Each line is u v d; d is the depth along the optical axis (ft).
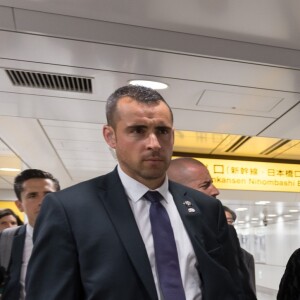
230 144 17.88
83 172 25.36
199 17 6.33
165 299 3.75
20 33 6.45
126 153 4.11
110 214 4.00
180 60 7.34
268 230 48.88
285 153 19.35
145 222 4.17
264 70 7.72
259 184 19.33
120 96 4.25
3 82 8.72
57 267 3.67
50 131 16.52
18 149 19.12
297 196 20.67
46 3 6.01
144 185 4.31
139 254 3.78
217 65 7.54
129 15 6.30
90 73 8.07
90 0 5.90
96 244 3.76
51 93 9.38
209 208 4.85
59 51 7.10
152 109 4.09
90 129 16.12
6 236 7.83
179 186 4.95
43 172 8.02
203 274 4.12
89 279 3.62
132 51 7.02
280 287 7.52
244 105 9.93
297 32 6.77
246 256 11.09
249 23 6.50
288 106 9.97
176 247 4.13
